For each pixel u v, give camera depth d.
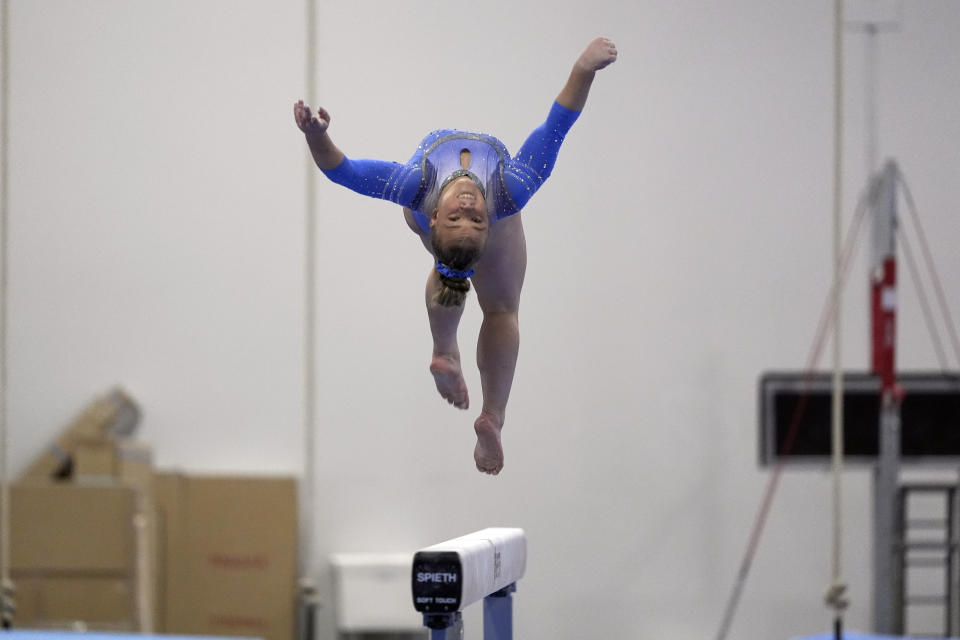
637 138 15.18
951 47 15.36
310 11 10.07
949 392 15.09
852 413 14.98
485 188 5.05
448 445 15.02
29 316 14.88
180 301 14.97
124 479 13.78
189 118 15.08
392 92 15.00
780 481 15.02
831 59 15.27
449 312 5.59
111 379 14.87
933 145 15.26
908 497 15.00
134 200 15.00
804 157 15.22
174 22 15.10
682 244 15.16
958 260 15.16
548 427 15.02
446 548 6.21
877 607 14.46
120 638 10.62
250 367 14.98
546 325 15.07
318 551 14.81
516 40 15.12
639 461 15.04
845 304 15.09
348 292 15.05
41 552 13.27
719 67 15.27
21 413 14.77
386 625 14.13
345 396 14.98
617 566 14.93
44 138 14.96
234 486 14.31
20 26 14.95
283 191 15.09
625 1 15.21
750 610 14.92
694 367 15.09
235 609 14.08
